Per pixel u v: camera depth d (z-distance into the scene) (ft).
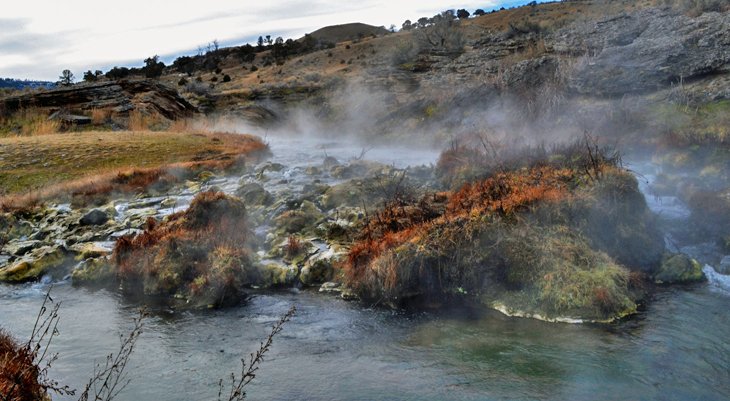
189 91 279.08
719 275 42.22
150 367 31.45
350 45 453.99
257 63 485.56
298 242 50.55
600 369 29.22
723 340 31.81
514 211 43.70
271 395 28.07
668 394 26.63
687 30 106.52
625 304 36.52
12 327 38.04
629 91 97.55
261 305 41.37
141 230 59.31
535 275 38.91
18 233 66.44
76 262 51.72
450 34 280.10
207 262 45.52
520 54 166.30
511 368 29.81
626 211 45.47
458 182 60.03
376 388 28.40
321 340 34.68
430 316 37.88
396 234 46.21
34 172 95.81
